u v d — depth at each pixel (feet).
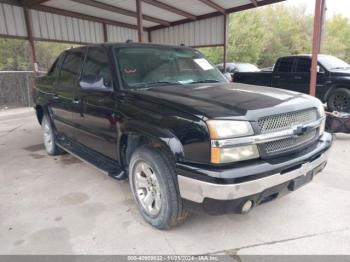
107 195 11.16
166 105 8.07
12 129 23.68
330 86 24.12
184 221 8.93
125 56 10.59
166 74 10.89
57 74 14.56
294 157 7.77
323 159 8.78
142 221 9.27
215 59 106.52
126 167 10.17
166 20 47.78
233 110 7.34
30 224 9.19
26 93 35.96
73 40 41.50
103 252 7.83
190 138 7.27
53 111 14.85
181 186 7.50
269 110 7.55
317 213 9.53
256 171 6.97
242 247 7.95
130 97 9.18
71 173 13.51
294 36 129.08
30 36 35.60
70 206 10.32
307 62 26.25
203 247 7.98
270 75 29.43
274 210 9.77
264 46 121.19
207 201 7.14
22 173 13.61
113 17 43.78
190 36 48.39
